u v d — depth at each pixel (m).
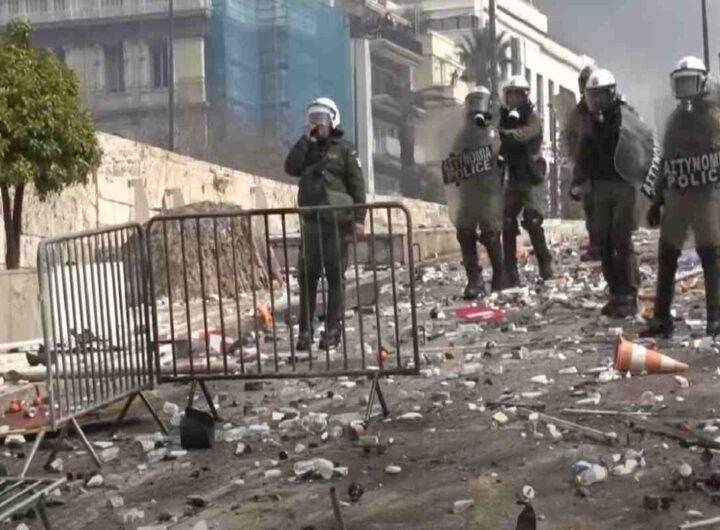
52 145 17.72
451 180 16.30
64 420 8.18
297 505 6.89
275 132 55.41
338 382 10.66
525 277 18.42
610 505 6.48
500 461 7.48
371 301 16.02
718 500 6.44
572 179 13.40
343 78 64.62
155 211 23.81
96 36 61.84
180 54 59.78
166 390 10.66
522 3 83.81
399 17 74.06
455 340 12.76
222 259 16.95
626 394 9.25
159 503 7.17
